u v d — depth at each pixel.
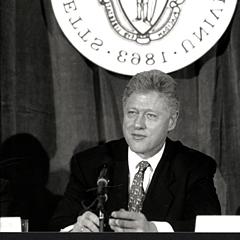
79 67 9.56
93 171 8.14
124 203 7.77
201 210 7.60
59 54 9.55
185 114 9.48
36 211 9.54
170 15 9.36
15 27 9.56
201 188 7.78
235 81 9.38
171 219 7.59
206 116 9.41
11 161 9.52
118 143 8.29
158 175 7.84
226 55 9.45
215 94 9.45
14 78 9.53
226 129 9.47
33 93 9.56
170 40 9.34
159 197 7.73
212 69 9.41
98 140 9.59
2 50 9.54
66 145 9.56
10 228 6.95
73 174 8.26
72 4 9.38
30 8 9.56
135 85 7.75
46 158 9.58
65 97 9.57
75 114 9.56
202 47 9.27
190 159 8.02
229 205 9.46
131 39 9.38
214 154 9.44
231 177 9.45
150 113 7.68
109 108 9.48
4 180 9.00
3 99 9.53
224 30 9.23
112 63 9.35
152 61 9.33
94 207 7.99
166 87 7.73
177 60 9.30
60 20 9.36
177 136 9.46
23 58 9.56
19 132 9.54
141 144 7.70
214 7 9.27
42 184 9.56
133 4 9.40
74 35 9.38
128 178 7.94
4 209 8.91
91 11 9.40
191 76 9.50
